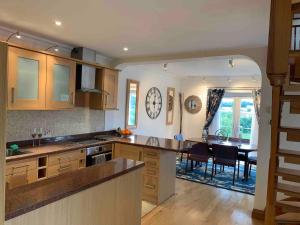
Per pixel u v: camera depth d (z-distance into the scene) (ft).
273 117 5.82
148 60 14.12
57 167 10.32
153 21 8.27
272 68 5.66
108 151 13.35
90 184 5.09
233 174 16.97
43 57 10.09
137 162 7.16
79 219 4.91
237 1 6.49
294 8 5.69
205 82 24.67
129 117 17.98
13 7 7.43
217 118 24.20
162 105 22.66
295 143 9.85
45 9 7.54
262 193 10.89
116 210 6.09
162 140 14.17
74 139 13.26
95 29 9.39
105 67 13.46
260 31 8.82
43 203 4.05
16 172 8.72
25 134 10.86
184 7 7.00
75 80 11.85
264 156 10.89
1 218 3.18
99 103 13.76
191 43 10.87
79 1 6.86
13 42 10.08
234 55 11.59
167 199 12.81
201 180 16.33
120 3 6.89
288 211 6.07
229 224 10.30
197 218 10.75
